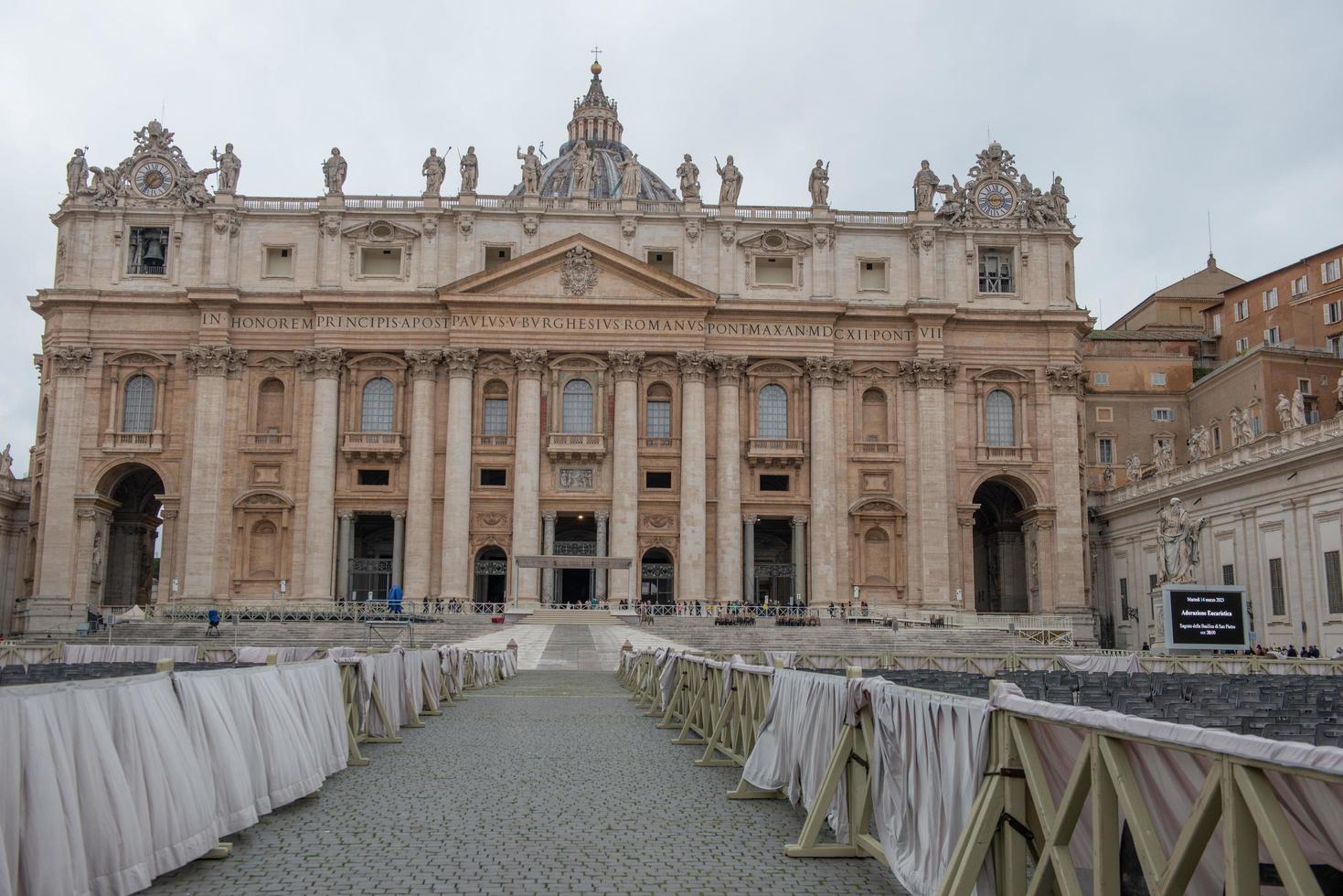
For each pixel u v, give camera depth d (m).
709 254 80.81
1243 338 90.00
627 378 77.94
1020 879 8.16
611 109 124.50
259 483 77.25
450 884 10.20
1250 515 63.09
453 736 21.38
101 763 9.30
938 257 82.06
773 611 75.06
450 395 77.56
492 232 79.81
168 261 79.00
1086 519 81.62
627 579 76.12
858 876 10.70
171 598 75.38
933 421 79.38
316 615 69.56
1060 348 81.50
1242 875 5.70
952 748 9.12
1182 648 48.56
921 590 77.88
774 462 78.81
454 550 75.94
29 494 83.75
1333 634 55.16
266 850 11.48
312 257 79.69
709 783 15.83
